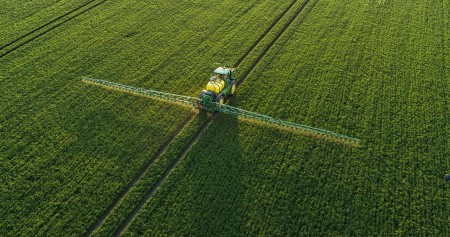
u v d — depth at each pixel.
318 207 20.94
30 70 30.70
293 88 29.59
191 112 27.39
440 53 33.97
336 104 28.16
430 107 28.11
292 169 23.02
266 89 29.50
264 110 27.45
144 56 32.78
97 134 25.23
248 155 23.88
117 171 22.73
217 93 26.78
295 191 21.72
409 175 22.94
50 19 37.38
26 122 25.89
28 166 22.81
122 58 32.47
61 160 23.27
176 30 36.41
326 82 30.27
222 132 25.55
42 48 33.31
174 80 30.20
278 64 32.16
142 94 28.55
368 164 23.52
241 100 28.34
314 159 23.73
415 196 21.72
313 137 25.30
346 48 34.25
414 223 20.30
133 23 37.28
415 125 26.52
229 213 20.45
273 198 21.31
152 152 24.08
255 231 19.64
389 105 28.17
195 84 29.84
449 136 25.69
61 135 25.00
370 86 29.94
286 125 25.64
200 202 21.02
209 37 35.53
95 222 20.05
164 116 26.91
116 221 20.00
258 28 37.12
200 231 19.58
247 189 21.77
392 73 31.41
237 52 33.62
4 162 22.97
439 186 22.36
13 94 28.20
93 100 28.05
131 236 19.31
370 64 32.34
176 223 19.97
